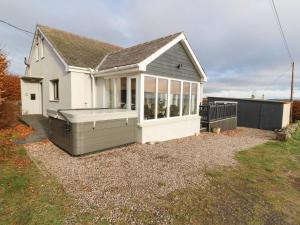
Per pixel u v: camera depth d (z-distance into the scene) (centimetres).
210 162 584
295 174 521
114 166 511
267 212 328
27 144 689
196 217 303
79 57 1067
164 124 856
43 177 425
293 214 325
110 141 660
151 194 370
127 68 762
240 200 365
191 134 1037
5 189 366
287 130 1184
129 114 720
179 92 951
